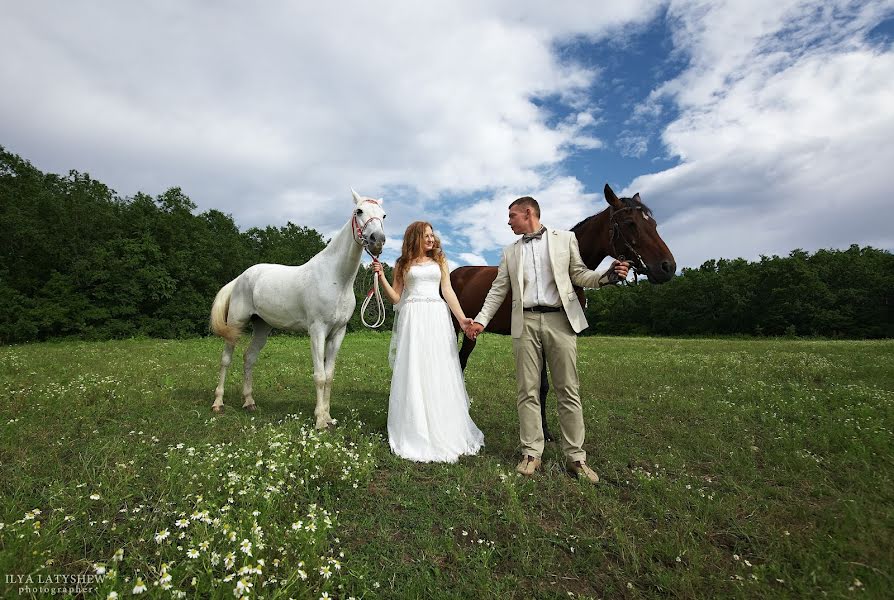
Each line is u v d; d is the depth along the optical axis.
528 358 3.21
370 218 3.85
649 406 5.12
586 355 12.33
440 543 2.20
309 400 5.38
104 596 1.50
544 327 3.14
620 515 2.45
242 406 4.88
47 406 4.22
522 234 3.35
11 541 1.71
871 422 3.90
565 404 3.13
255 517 2.06
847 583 1.80
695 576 1.88
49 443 3.29
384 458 3.26
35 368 7.42
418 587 1.85
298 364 8.98
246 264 37.12
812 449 3.49
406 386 3.52
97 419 3.98
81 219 27.88
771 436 3.80
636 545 2.19
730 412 4.68
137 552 1.81
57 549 1.80
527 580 1.95
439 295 3.79
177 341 18.88
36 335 22.17
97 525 2.16
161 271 27.16
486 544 2.18
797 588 1.82
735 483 2.88
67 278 25.00
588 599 1.80
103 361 8.79
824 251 44.97
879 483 2.75
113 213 30.69
